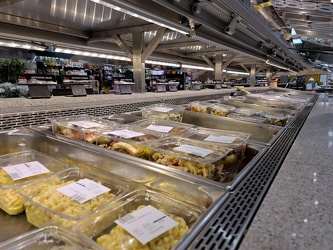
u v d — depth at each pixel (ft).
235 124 5.73
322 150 3.26
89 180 2.79
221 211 1.80
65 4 8.53
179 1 4.35
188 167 2.95
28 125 4.45
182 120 6.75
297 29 10.05
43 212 2.22
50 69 20.52
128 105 6.62
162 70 36.88
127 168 2.91
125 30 11.76
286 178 2.29
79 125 4.38
